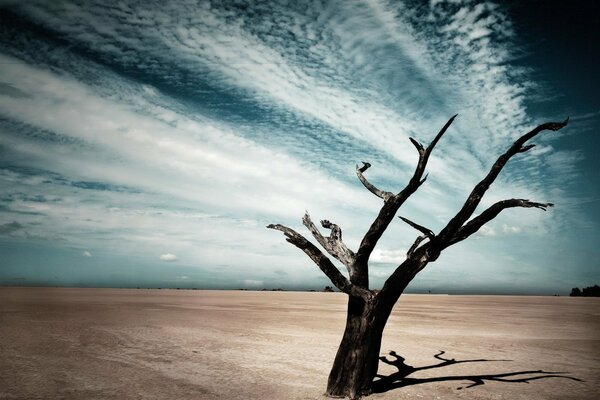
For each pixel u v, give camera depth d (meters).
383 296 6.80
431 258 6.83
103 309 26.38
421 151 6.81
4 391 6.75
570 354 12.03
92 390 6.96
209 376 8.30
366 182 7.60
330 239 7.72
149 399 6.48
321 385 7.64
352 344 6.79
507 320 24.16
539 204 6.50
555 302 61.28
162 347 11.93
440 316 27.16
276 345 12.83
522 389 7.57
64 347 11.34
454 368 9.75
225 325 18.55
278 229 7.33
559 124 6.32
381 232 7.22
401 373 9.09
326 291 169.62
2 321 17.34
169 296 59.38
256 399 6.59
